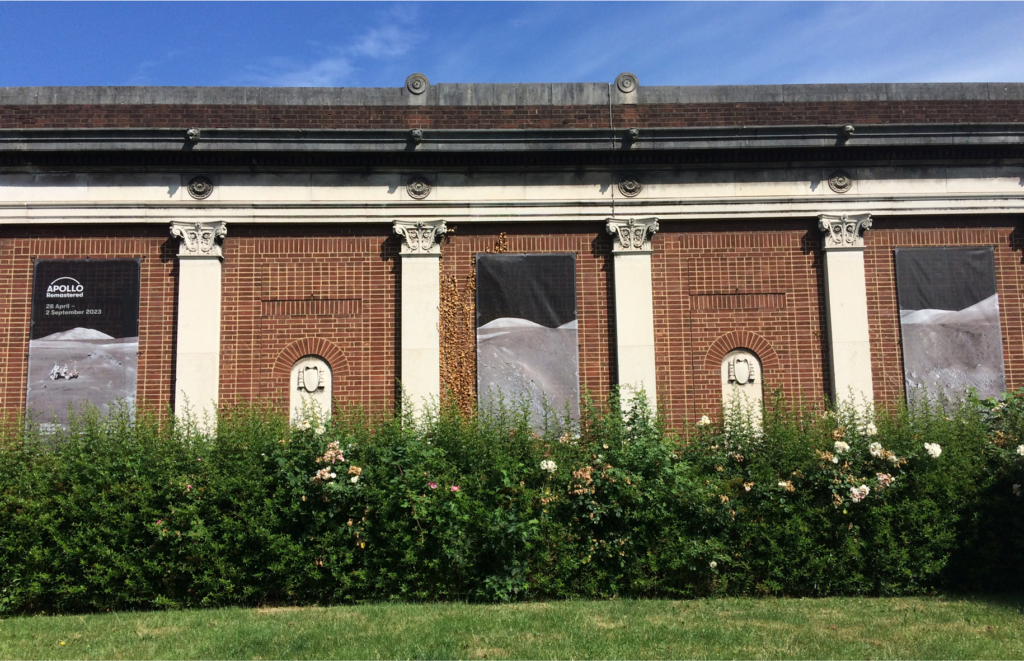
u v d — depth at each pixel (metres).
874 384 14.30
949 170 14.84
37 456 10.38
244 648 7.72
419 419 11.96
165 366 14.13
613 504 10.05
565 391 14.29
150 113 14.63
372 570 10.08
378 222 14.59
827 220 14.61
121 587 9.86
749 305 14.65
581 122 14.95
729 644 7.75
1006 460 10.20
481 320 14.42
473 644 7.77
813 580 10.09
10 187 14.30
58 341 14.11
